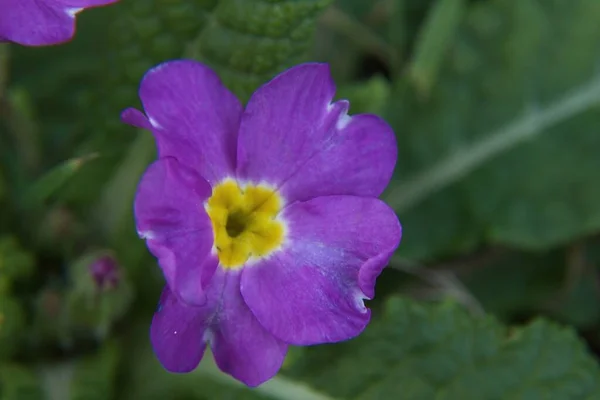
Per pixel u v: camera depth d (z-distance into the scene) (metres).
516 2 0.25
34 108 0.24
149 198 0.18
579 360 0.22
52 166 0.24
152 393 0.23
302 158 0.20
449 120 0.25
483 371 0.22
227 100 0.20
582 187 0.25
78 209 0.23
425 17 0.26
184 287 0.19
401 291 0.24
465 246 0.25
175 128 0.19
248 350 0.20
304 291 0.20
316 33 0.26
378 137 0.20
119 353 0.23
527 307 0.26
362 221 0.20
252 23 0.21
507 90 0.25
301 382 0.23
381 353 0.23
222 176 0.20
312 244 0.20
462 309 0.23
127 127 0.22
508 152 0.25
